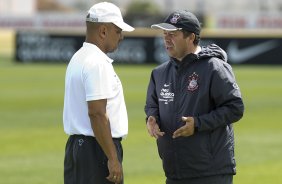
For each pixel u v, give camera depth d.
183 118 21.59
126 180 37.00
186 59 22.27
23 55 131.75
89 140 21.55
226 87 21.88
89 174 21.53
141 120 59.06
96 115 20.97
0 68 118.56
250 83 92.00
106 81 21.08
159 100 22.97
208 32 139.50
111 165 21.03
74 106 21.62
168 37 22.25
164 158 22.88
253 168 39.88
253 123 57.59
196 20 22.23
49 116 62.50
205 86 22.02
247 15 159.38
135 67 122.12
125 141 48.88
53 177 37.78
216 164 22.19
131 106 68.69
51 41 131.38
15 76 103.62
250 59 122.50
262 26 158.12
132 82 93.69
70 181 21.97
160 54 126.44
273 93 80.56
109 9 21.52
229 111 21.77
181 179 22.50
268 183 36.09
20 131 54.06
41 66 123.69
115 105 21.52
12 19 171.88
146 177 37.72
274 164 40.94
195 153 22.11
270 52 121.81
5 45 166.75
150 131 22.81
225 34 128.12
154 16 158.00
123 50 127.75
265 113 63.75
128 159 42.59
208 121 21.64
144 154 44.19
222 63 22.17
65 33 131.25
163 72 23.06
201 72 22.12
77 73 21.41
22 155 44.28
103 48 21.69
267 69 115.69
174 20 22.05
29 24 171.75
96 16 21.45
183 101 22.34
